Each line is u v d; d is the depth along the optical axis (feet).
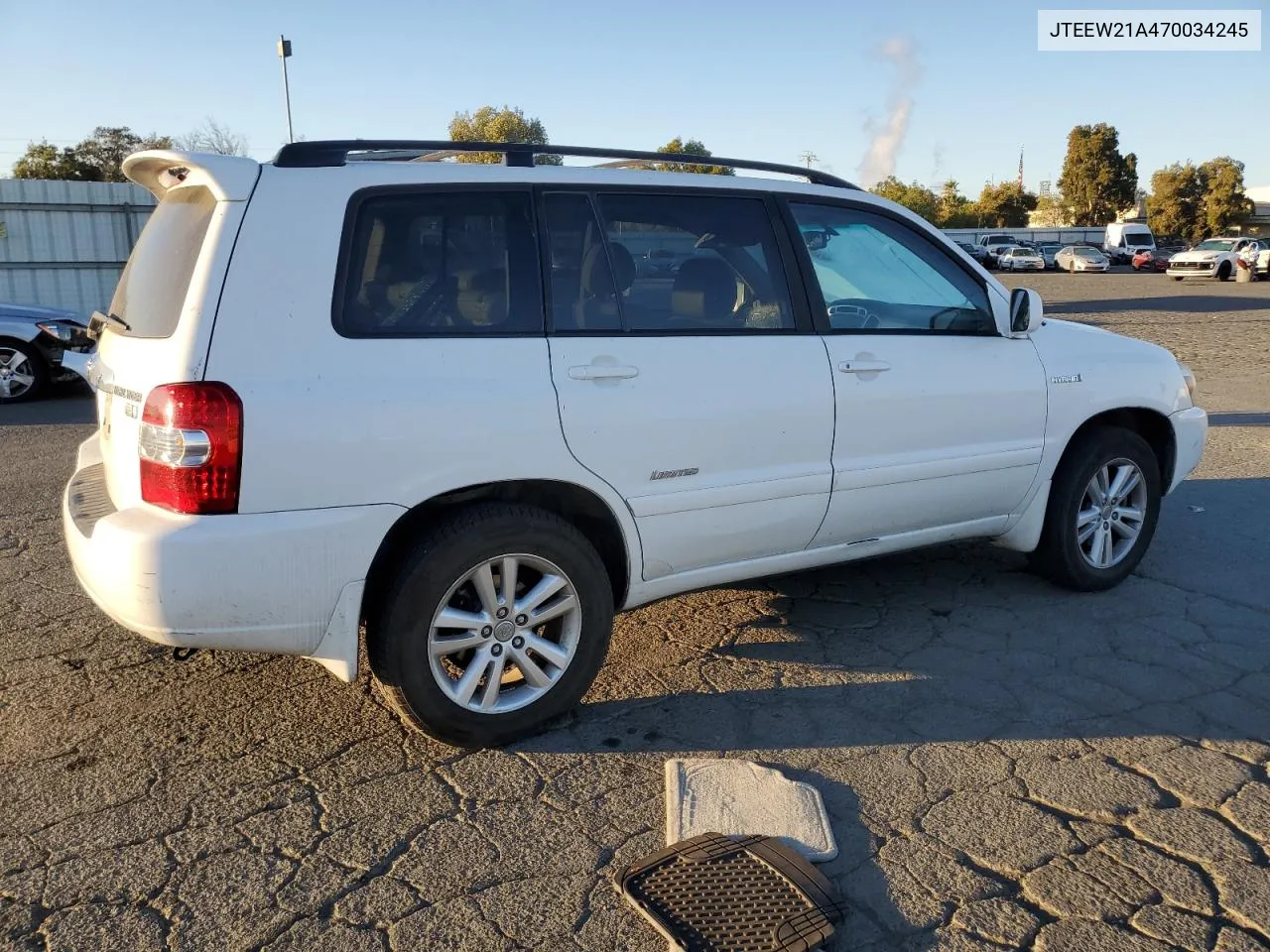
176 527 9.39
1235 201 236.43
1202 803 10.05
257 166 10.18
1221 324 61.93
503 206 11.10
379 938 8.24
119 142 136.98
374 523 10.03
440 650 10.69
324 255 10.05
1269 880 8.87
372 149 10.71
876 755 11.06
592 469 11.18
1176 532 19.06
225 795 10.28
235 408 9.39
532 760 11.00
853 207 13.67
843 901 8.61
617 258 11.67
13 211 67.05
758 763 10.87
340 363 9.93
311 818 9.88
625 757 11.06
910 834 9.61
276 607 9.74
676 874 8.83
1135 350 16.17
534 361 10.83
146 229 11.79
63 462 25.89
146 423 9.56
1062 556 15.47
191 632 9.56
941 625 14.64
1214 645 13.89
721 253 12.39
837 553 13.62
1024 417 14.56
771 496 12.47
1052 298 88.17
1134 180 260.01
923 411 13.56
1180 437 16.49
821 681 12.87
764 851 9.11
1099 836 9.53
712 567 12.57
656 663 13.43
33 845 9.45
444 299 10.62
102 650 13.75
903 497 13.67
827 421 12.75
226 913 8.53
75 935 8.26
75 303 69.87
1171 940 8.15
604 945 8.15
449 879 8.98
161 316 10.18
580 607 11.38
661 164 13.92
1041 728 11.62
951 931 8.29
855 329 13.24
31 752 11.10
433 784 10.49
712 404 11.84
